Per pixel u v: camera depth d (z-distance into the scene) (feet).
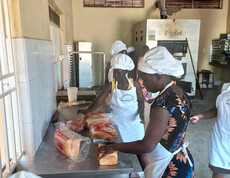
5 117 3.44
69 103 7.56
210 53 22.47
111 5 20.88
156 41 17.10
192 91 18.03
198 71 21.15
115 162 3.91
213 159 5.80
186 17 21.57
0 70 3.28
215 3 21.54
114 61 5.97
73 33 20.52
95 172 3.74
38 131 4.51
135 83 6.57
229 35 19.70
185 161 3.69
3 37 3.46
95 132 4.69
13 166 3.62
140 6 21.04
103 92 6.20
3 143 3.44
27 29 4.02
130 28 21.30
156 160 3.65
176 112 3.34
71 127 5.06
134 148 3.36
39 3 4.98
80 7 20.62
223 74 21.91
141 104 6.74
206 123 12.64
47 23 5.91
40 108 4.70
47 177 3.68
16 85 3.83
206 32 22.00
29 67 3.95
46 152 4.35
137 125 6.47
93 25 21.03
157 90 3.58
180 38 17.20
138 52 19.44
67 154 4.16
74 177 3.74
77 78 20.27
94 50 21.44
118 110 6.31
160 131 3.29
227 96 5.44
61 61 11.54
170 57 3.40
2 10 3.44
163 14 18.61
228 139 5.53
